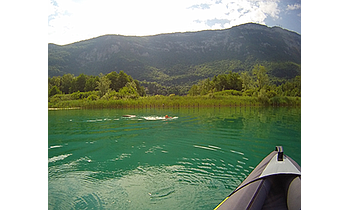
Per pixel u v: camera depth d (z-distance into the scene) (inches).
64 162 160.6
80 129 284.8
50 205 103.8
